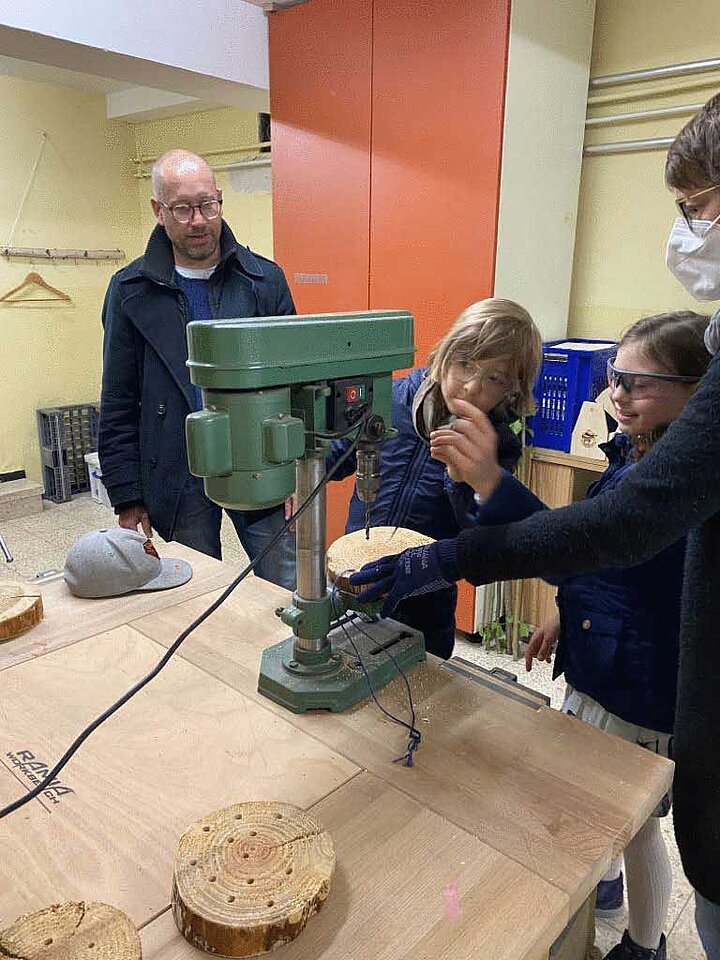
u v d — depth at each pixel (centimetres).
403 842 76
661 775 87
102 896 70
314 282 293
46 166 431
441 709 99
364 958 63
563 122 245
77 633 119
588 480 253
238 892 66
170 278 202
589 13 243
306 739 93
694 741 93
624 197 257
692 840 96
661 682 126
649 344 116
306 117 278
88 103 440
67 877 72
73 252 451
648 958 129
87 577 130
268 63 295
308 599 100
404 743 92
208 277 210
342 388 94
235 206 413
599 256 268
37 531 403
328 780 86
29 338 445
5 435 444
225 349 81
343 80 261
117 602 130
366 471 103
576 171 258
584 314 276
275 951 64
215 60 283
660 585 122
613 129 254
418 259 255
